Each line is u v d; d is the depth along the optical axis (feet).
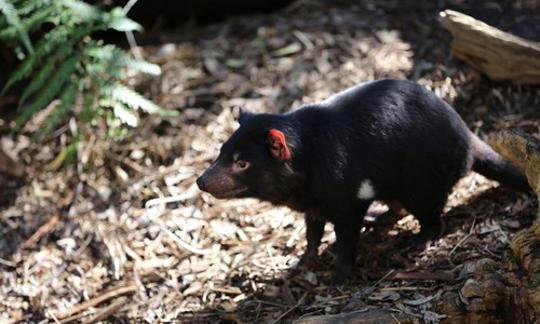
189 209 20.94
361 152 16.67
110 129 22.74
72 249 20.62
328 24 25.95
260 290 17.87
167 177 22.00
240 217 20.39
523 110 21.08
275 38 25.67
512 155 15.62
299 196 16.85
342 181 16.48
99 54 21.56
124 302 18.60
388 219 19.40
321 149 16.44
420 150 17.07
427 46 24.04
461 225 18.21
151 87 24.59
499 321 14.56
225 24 27.40
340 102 17.20
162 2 27.17
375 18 25.86
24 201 22.38
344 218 16.93
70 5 21.39
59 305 19.07
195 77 24.75
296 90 23.54
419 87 17.58
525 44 20.89
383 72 23.27
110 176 22.62
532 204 17.94
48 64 21.53
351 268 17.44
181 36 27.17
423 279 16.29
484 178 19.62
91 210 21.67
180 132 23.24
